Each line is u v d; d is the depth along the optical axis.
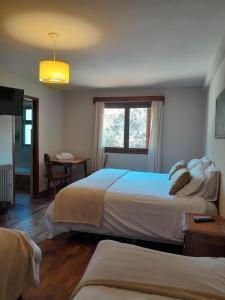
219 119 2.89
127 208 2.83
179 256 1.51
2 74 4.00
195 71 3.94
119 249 1.57
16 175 5.75
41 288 2.10
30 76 4.45
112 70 3.93
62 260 2.59
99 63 3.55
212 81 3.82
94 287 1.23
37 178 5.09
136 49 2.96
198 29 2.39
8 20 2.20
